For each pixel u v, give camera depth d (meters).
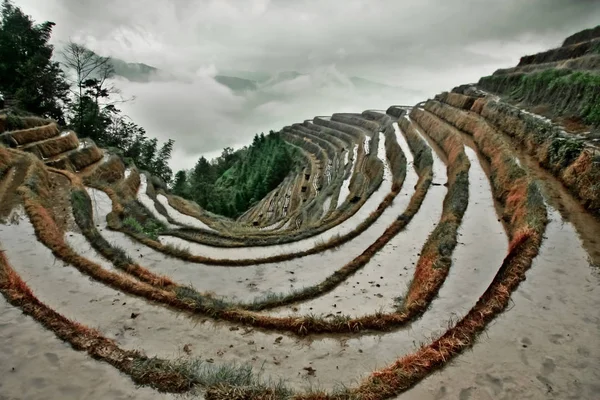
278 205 61.78
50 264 16.59
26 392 9.26
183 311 13.72
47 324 11.57
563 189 21.50
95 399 9.13
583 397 9.16
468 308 13.63
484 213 23.08
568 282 13.72
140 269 17.81
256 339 12.34
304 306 15.84
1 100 47.78
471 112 49.25
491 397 9.24
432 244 19.73
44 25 61.25
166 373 9.85
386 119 81.19
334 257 21.69
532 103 37.59
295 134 112.06
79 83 60.56
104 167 42.94
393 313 13.44
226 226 37.19
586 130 26.02
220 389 9.43
